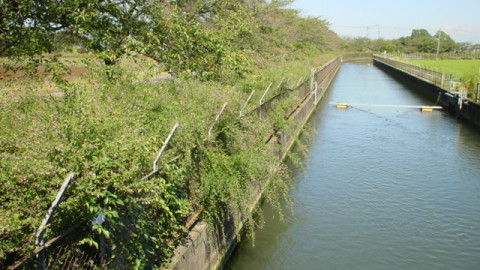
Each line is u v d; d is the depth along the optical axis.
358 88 36.28
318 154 13.86
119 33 8.42
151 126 5.43
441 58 80.56
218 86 8.48
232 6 13.23
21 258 3.12
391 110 23.27
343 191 10.40
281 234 8.16
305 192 10.34
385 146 14.84
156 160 4.57
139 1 8.48
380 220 8.77
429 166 12.45
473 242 7.91
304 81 20.69
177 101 6.62
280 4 21.25
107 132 4.37
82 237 3.69
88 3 7.77
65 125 3.94
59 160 3.57
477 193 10.25
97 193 3.46
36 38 7.29
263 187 7.70
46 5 7.64
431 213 9.12
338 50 80.12
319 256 7.43
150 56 8.96
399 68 47.84
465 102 19.61
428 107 22.69
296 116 15.48
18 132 4.45
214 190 6.02
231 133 7.32
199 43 9.24
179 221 5.53
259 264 7.16
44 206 3.35
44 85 7.32
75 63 7.86
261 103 10.37
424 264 7.21
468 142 15.38
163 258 4.84
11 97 5.39
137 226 4.18
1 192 3.54
